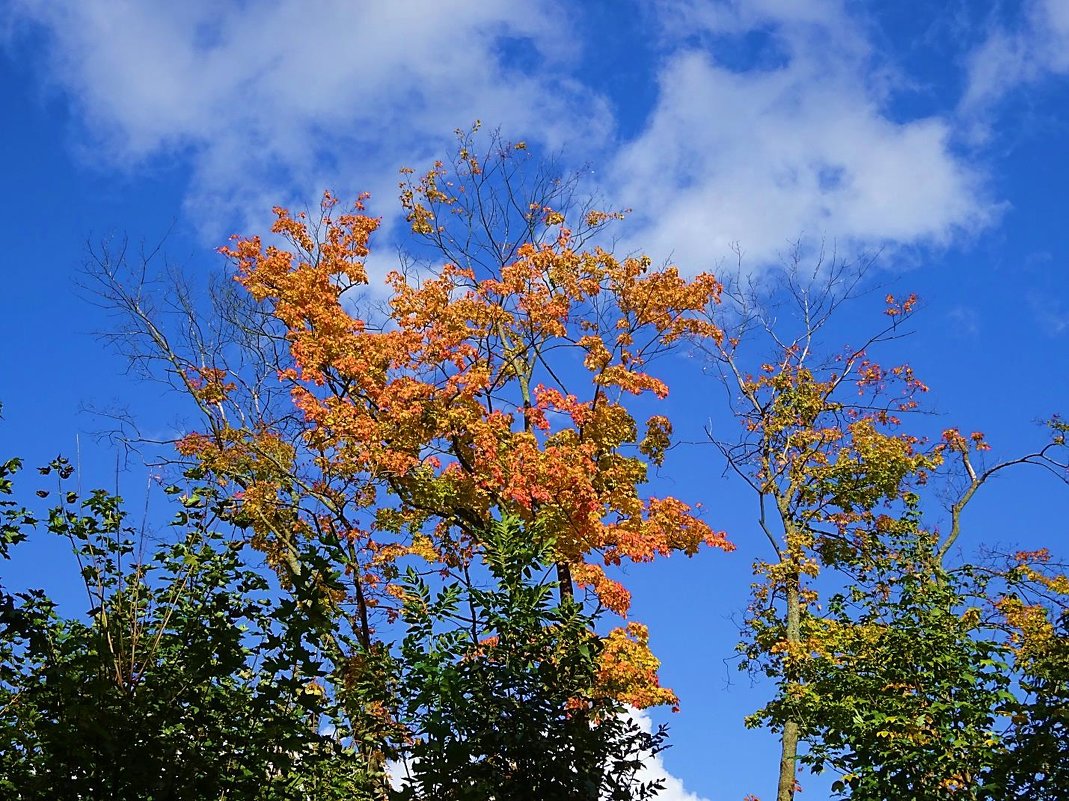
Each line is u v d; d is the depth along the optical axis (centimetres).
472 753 969
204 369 2273
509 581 1069
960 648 1429
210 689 1045
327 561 1073
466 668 1009
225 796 1005
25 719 952
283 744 1003
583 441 2111
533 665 1033
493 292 2214
